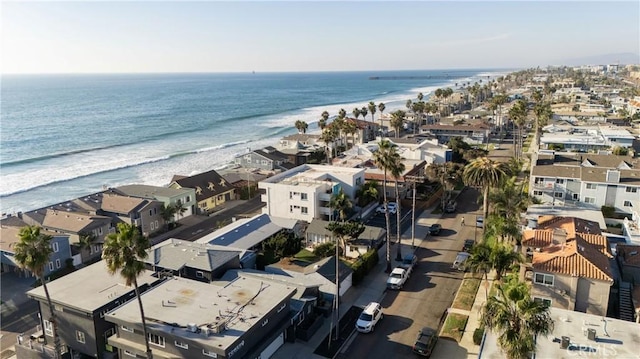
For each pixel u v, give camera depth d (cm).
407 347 4500
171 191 8900
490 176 6325
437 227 7619
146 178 12144
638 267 5003
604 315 4272
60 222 7050
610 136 12594
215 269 5347
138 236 3809
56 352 4347
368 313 4847
